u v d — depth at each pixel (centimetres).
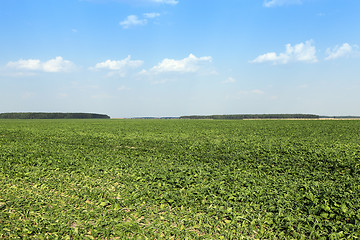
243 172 1355
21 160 1703
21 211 894
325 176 1289
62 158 1764
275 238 718
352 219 791
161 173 1329
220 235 741
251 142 2547
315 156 1773
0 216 861
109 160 1697
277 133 3547
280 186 1104
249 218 824
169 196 1002
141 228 786
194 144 2402
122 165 1532
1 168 1483
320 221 788
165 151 2067
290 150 1998
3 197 1042
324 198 911
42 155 1903
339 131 3747
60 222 817
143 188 1112
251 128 4531
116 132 3828
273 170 1405
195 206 927
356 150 2009
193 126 5244
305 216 820
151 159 1730
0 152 2000
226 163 1609
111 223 805
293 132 3678
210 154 1895
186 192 1041
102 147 2341
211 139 2864
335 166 1480
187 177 1222
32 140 2853
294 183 1155
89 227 788
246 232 755
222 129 4347
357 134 3312
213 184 1123
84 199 1002
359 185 1129
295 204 901
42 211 903
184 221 816
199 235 741
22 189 1148
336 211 823
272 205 905
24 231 757
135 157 1800
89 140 2819
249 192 1004
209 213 860
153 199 986
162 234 754
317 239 720
